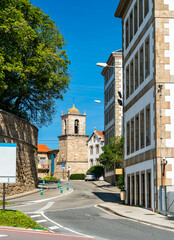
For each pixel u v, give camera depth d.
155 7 22.52
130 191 28.44
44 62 39.44
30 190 42.91
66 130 96.00
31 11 39.62
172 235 13.24
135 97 27.73
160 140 21.64
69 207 24.80
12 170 17.33
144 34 25.17
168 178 21.31
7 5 34.66
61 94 45.59
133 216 19.06
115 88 60.06
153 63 22.66
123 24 33.12
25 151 41.84
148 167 23.38
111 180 62.97
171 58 22.23
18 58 35.28
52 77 41.38
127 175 30.17
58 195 37.97
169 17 22.47
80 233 13.41
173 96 22.02
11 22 33.47
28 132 43.47
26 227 14.38
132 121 29.34
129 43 30.44
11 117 37.28
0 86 32.97
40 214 19.84
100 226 15.42
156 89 22.00
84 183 67.06
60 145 96.88
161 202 20.80
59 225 15.57
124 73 32.22
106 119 70.06
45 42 42.19
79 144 94.81
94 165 82.88
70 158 93.75
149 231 14.24
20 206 25.59
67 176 93.25
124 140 31.69
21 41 35.69
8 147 17.38
